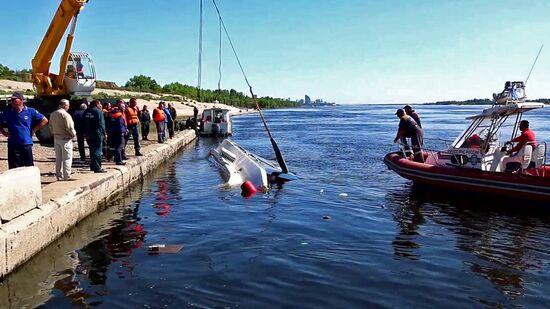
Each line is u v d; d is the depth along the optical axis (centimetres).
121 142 1309
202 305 553
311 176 1502
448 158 1205
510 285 627
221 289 601
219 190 1264
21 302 562
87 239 819
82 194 928
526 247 784
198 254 739
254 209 1042
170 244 791
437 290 607
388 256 735
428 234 858
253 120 6388
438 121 5438
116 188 1170
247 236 835
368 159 1950
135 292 591
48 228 760
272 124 5209
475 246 789
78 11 1789
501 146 1159
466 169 1122
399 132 1291
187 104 7762
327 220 950
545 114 7181
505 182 1038
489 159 1128
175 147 2178
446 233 865
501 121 1139
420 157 1285
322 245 787
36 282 622
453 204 1094
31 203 733
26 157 858
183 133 2762
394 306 558
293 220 948
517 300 580
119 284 618
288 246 779
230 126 3338
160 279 634
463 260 721
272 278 638
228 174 1425
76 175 1088
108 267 681
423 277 650
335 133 3616
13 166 850
